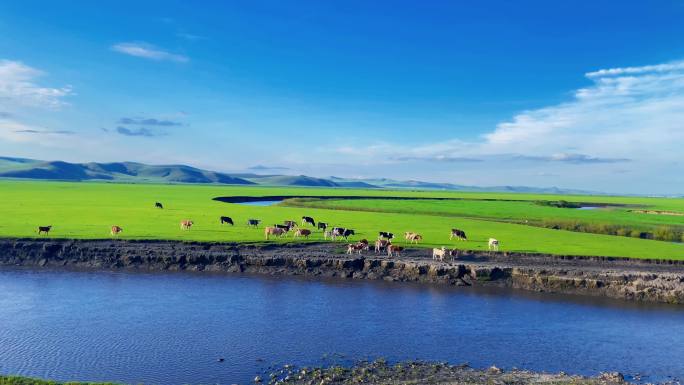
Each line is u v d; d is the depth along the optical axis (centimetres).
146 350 2805
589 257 5234
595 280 4375
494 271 4641
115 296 3909
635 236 7656
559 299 4125
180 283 4375
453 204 13575
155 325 3231
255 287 4297
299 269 4894
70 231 5788
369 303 3875
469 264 4809
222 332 3125
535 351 2939
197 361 2669
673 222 9556
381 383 2416
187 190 19638
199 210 9306
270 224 7338
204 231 6256
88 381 2411
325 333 3155
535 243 6056
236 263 4959
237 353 2792
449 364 2708
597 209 13925
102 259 4988
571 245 5962
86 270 4775
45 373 2492
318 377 2488
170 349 2828
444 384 2403
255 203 14588
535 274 4556
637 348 3022
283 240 5822
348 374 2533
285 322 3353
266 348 2877
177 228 6444
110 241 5378
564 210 11981
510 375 2555
